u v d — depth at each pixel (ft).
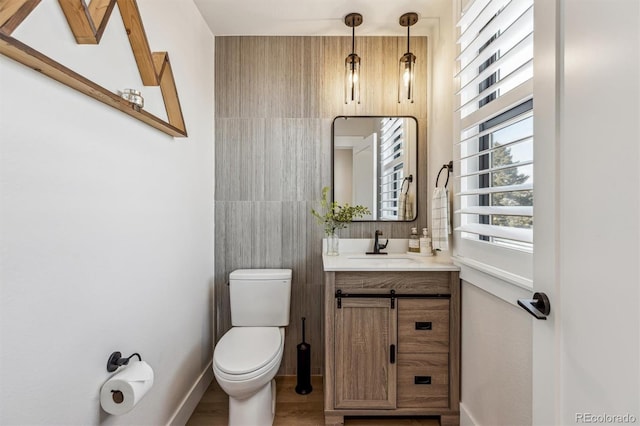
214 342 7.11
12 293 2.34
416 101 7.20
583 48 2.10
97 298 3.22
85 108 3.03
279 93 7.16
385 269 5.37
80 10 2.69
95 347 3.19
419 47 7.19
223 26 6.81
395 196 7.16
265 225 7.18
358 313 5.42
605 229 1.89
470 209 4.54
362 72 7.18
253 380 4.66
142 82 4.01
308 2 6.00
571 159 2.22
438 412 5.34
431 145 6.90
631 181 1.70
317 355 7.16
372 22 6.63
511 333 3.83
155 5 4.49
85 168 3.04
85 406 3.04
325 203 7.16
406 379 5.41
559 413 2.35
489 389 4.37
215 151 7.18
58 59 2.64
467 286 5.11
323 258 6.55
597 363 1.95
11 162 2.31
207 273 6.70
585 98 2.08
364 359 5.41
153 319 4.37
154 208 4.41
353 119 7.17
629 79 1.72
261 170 7.18
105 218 3.34
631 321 1.71
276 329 6.15
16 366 2.37
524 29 3.51
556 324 2.39
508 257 3.87
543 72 2.57
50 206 2.64
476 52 4.80
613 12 1.83
